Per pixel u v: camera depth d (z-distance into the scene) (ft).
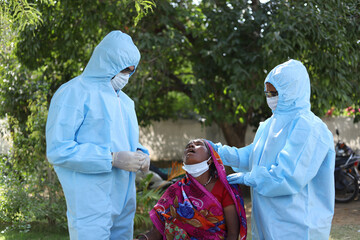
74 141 8.93
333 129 43.32
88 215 8.98
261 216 9.02
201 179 8.57
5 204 18.79
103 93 9.39
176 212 8.47
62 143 8.73
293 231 8.71
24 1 14.07
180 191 8.62
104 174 9.17
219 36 24.91
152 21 25.39
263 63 23.29
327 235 9.20
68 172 9.17
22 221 18.66
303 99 9.11
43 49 25.29
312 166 8.60
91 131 9.14
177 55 26.09
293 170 8.44
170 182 22.07
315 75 23.04
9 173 19.33
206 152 8.47
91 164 8.76
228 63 24.52
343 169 24.54
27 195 18.89
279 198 8.80
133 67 9.71
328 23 20.52
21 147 19.90
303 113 9.01
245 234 8.55
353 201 25.18
